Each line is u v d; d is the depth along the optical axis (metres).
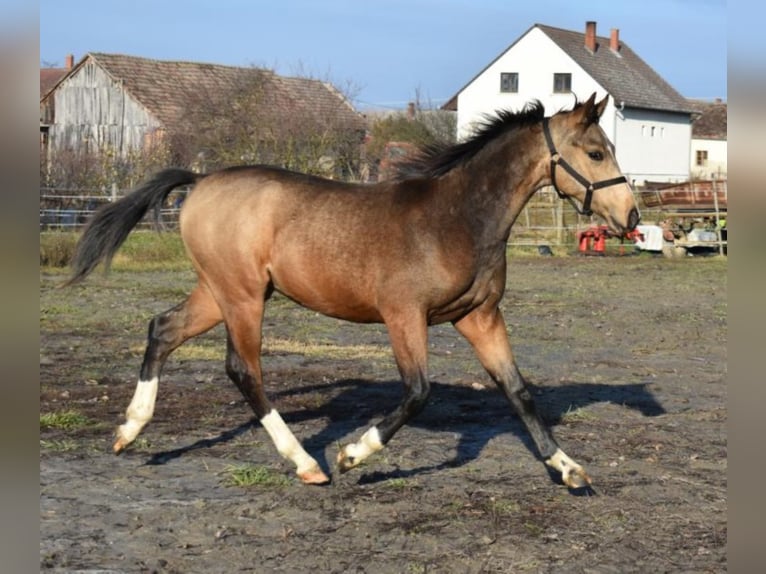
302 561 5.17
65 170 29.36
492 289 6.30
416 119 42.50
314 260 6.40
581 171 6.23
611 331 14.07
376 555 5.25
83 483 6.40
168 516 5.79
